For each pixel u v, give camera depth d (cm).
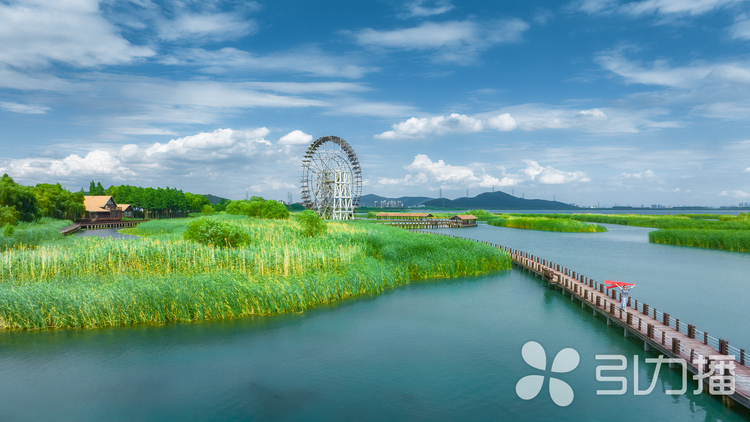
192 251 3369
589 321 2739
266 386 1798
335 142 11912
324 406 1644
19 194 7694
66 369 1919
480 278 4100
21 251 3344
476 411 1622
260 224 6384
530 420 1558
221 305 2656
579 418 1574
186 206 16575
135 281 2723
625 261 5297
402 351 2192
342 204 12256
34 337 2284
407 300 3189
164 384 1798
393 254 4159
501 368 2003
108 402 1647
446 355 2150
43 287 2592
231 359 2058
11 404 1620
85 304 2448
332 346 2245
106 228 10256
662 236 7438
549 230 10825
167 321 2566
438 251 4400
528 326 2627
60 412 1573
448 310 2952
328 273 3331
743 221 10488
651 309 2980
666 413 1614
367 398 1709
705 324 2656
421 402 1686
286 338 2342
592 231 10406
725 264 5028
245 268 3209
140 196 14700
